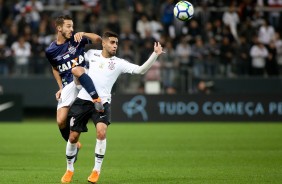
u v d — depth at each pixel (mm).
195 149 46375
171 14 84375
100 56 29344
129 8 90562
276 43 84188
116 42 29094
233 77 78062
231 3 88062
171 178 31094
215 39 82312
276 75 79688
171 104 74938
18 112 74812
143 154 43312
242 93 75438
